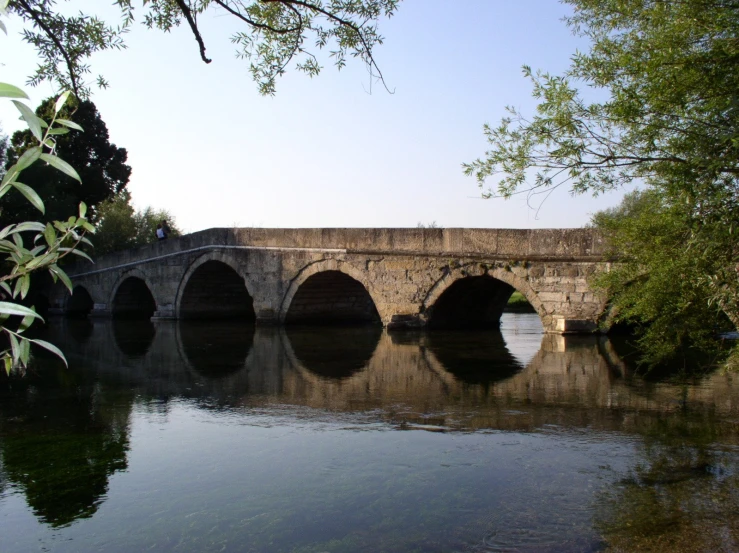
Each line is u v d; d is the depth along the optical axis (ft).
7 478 21.31
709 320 23.62
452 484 20.04
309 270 77.30
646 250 24.93
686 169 20.07
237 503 18.89
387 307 69.36
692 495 18.72
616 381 37.17
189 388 37.14
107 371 44.47
